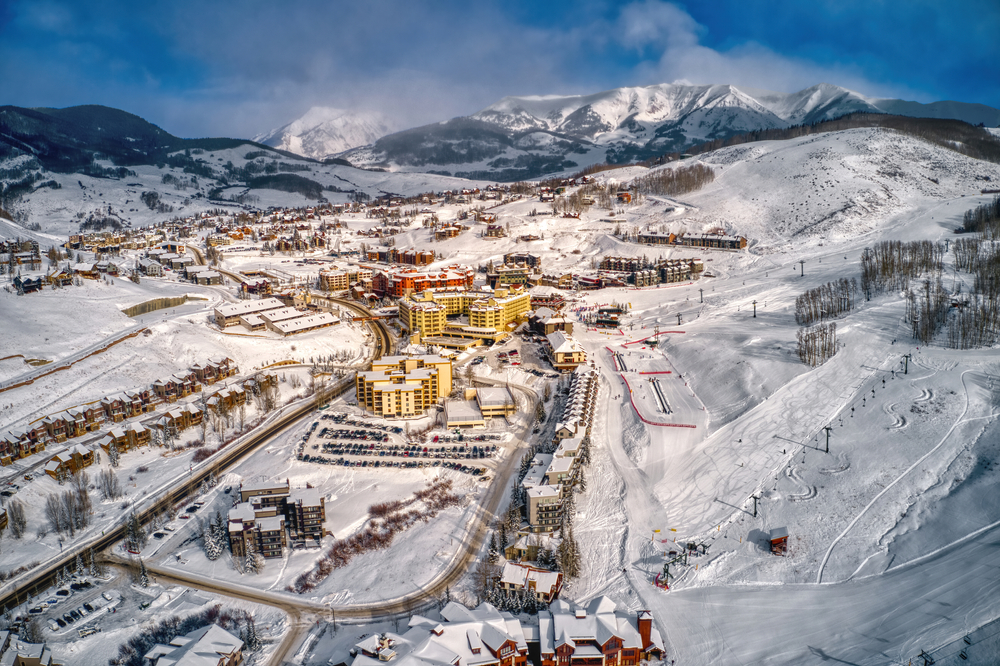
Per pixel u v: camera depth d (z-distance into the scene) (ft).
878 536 554.46
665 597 502.79
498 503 638.53
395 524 611.06
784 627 468.34
